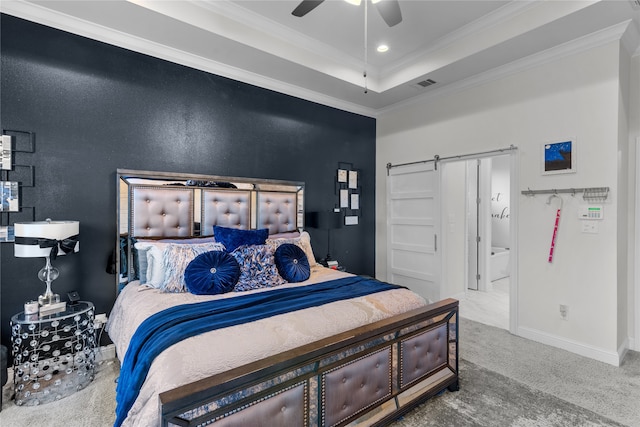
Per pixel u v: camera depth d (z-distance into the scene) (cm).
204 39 280
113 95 274
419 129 427
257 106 362
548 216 304
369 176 482
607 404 209
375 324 181
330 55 351
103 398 214
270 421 138
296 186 391
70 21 249
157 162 296
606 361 268
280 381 141
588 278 280
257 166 362
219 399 124
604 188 269
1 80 230
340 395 162
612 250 266
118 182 275
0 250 232
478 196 518
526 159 319
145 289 244
